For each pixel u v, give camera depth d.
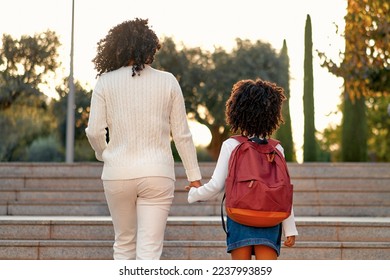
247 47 38.69
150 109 7.07
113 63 7.25
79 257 9.94
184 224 10.58
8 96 28.81
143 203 7.08
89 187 15.62
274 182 6.64
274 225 6.67
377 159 42.75
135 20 7.28
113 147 7.11
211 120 39.78
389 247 9.99
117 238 7.34
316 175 16.30
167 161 7.08
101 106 7.13
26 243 9.92
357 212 14.40
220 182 6.79
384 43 18.50
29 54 29.12
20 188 15.22
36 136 29.86
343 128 22.45
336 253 9.99
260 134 6.86
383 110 40.97
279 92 7.00
